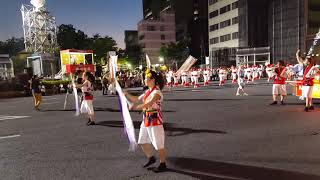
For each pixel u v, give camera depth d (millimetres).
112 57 8461
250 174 5371
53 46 52531
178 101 17047
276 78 13852
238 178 5215
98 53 70562
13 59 57031
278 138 7766
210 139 7895
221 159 6242
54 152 7258
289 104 14016
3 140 8820
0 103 21781
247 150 6805
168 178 5320
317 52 34719
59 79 33375
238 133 8453
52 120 12227
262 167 5699
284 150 6715
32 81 15961
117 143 7895
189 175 5430
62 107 16938
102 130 9680
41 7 50938
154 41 97500
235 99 16891
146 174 5562
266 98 16875
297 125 9281
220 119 10734
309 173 5332
